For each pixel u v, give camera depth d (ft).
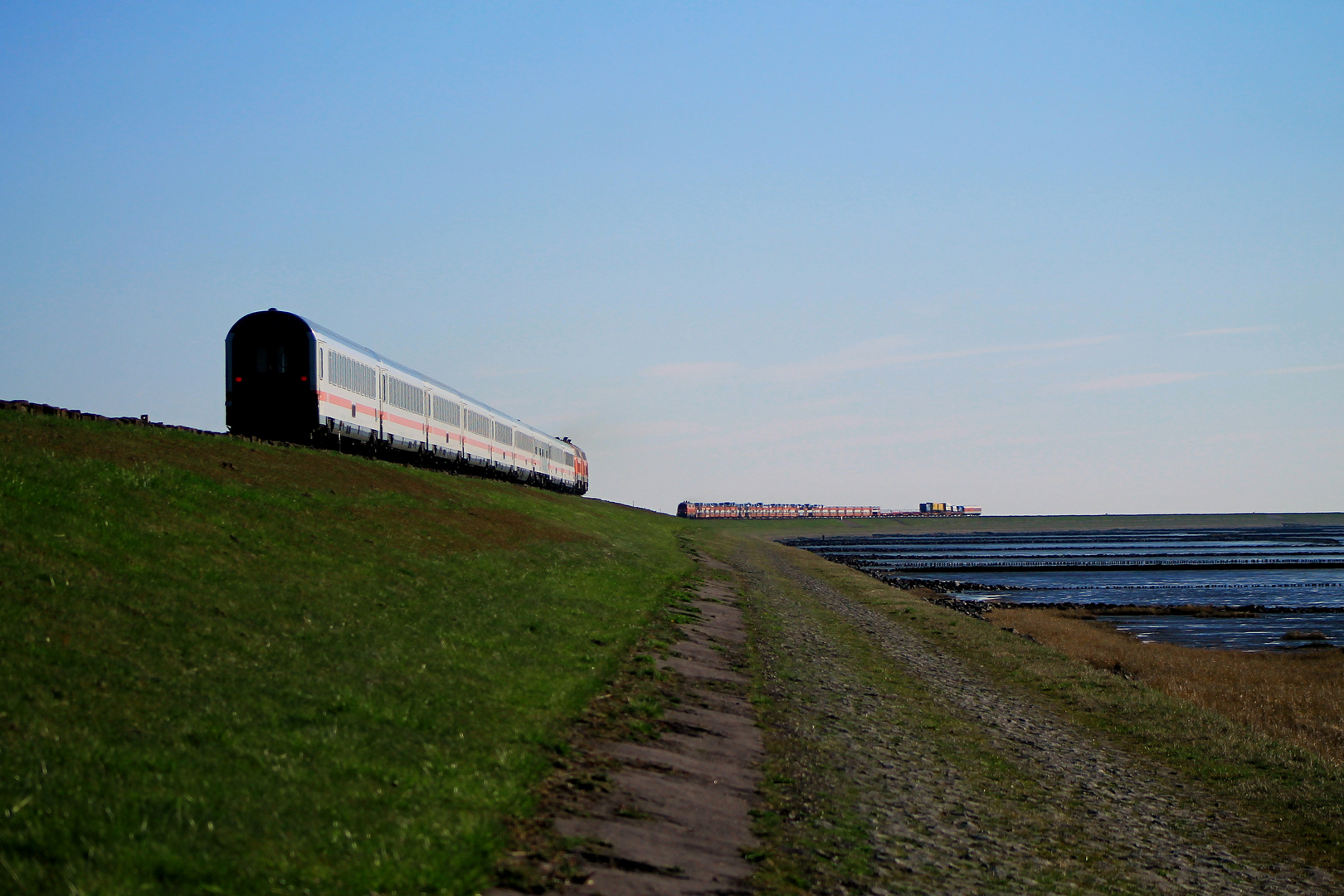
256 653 47.75
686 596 129.08
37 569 47.09
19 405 82.28
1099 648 145.89
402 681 50.88
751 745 58.70
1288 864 53.01
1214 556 496.23
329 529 81.56
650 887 34.17
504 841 34.88
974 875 43.21
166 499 68.85
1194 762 72.90
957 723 78.43
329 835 31.50
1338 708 100.83
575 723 53.57
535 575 101.09
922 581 313.12
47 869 25.86
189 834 29.27
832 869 40.04
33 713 33.96
